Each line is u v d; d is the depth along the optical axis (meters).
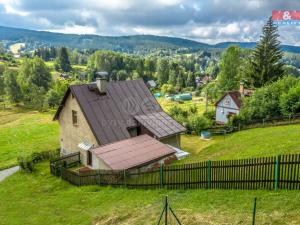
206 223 10.44
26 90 86.06
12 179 25.00
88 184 20.72
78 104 25.41
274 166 12.03
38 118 63.03
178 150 26.12
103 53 170.75
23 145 40.00
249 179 12.84
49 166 27.66
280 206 10.56
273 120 33.09
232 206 11.48
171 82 141.62
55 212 16.30
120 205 14.95
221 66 72.12
